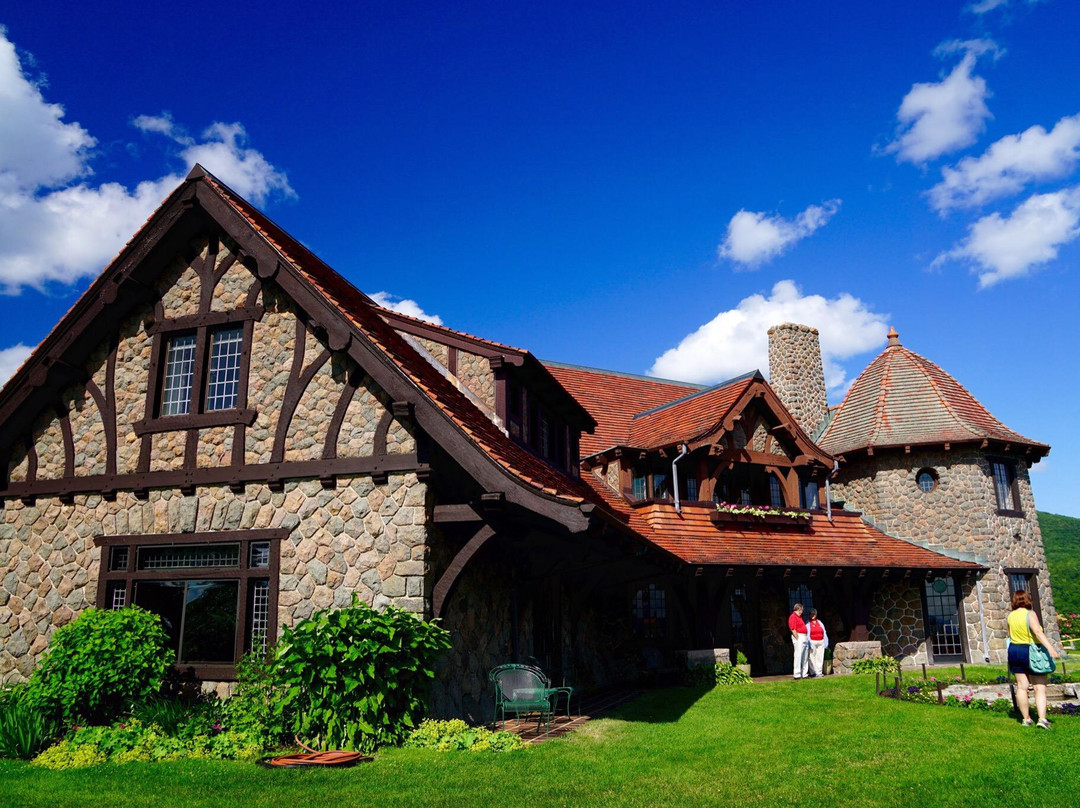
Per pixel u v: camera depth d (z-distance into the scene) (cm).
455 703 1060
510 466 984
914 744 938
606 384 2570
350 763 843
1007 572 2280
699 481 1934
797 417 2728
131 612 1077
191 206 1205
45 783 783
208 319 1220
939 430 2369
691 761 864
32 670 1184
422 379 1123
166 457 1188
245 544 1115
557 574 1420
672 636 1867
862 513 2453
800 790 733
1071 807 661
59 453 1259
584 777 783
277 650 977
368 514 1061
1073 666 2048
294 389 1141
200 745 923
